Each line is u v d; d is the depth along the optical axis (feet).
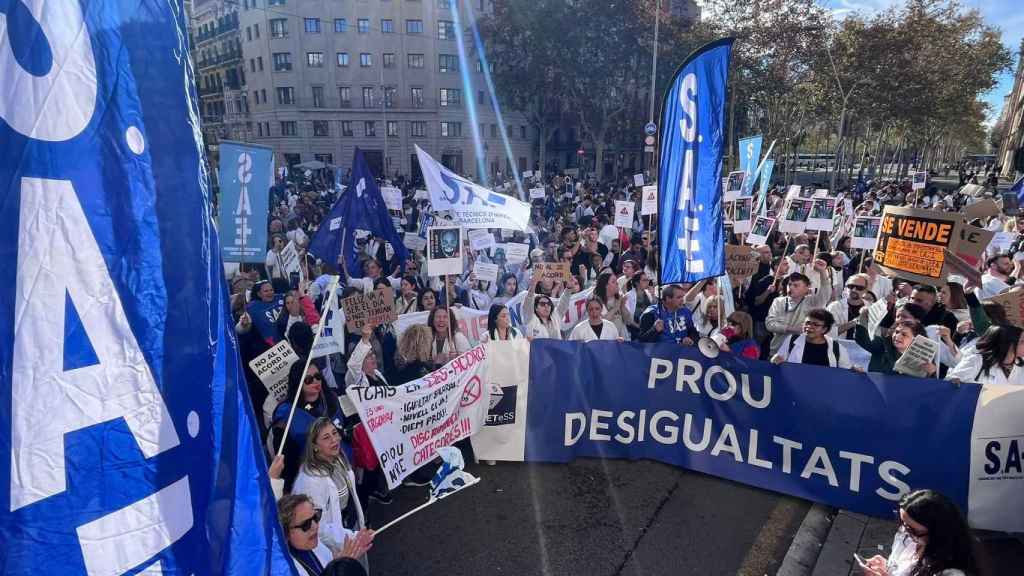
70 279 4.75
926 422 15.96
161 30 5.43
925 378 16.11
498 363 19.98
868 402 16.53
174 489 5.41
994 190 105.09
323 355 21.71
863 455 16.61
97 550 4.91
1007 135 250.57
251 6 194.80
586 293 27.37
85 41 4.86
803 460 17.39
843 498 16.88
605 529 16.55
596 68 130.93
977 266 25.84
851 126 150.71
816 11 107.14
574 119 193.47
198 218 5.74
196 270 5.70
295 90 191.72
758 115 156.87
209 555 5.72
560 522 16.89
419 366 20.56
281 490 12.16
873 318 21.53
